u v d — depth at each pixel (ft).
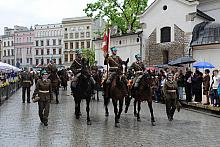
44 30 357.20
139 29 123.95
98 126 44.98
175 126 45.70
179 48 106.11
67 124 46.34
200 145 34.14
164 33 111.45
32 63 368.89
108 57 47.55
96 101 81.56
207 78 66.28
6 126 44.11
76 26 325.62
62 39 343.26
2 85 76.95
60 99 85.81
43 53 359.05
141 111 61.93
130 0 143.23
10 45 394.32
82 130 41.83
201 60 99.71
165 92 50.98
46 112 45.27
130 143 34.65
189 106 68.03
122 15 145.69
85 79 47.16
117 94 45.27
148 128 43.91
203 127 45.01
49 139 36.17
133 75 53.06
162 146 33.53
